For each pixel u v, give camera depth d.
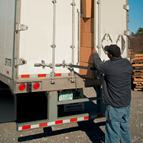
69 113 5.30
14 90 3.04
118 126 2.95
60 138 3.84
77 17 3.58
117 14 4.02
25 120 4.81
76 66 3.40
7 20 3.63
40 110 5.63
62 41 3.42
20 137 3.87
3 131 4.15
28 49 3.12
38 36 3.19
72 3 3.47
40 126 3.20
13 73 3.09
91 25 3.67
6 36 3.69
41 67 3.24
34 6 3.13
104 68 3.01
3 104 4.50
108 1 3.84
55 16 3.33
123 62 3.01
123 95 2.90
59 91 3.57
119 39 4.08
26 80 3.11
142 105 6.56
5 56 3.74
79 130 4.29
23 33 3.07
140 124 4.70
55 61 3.38
